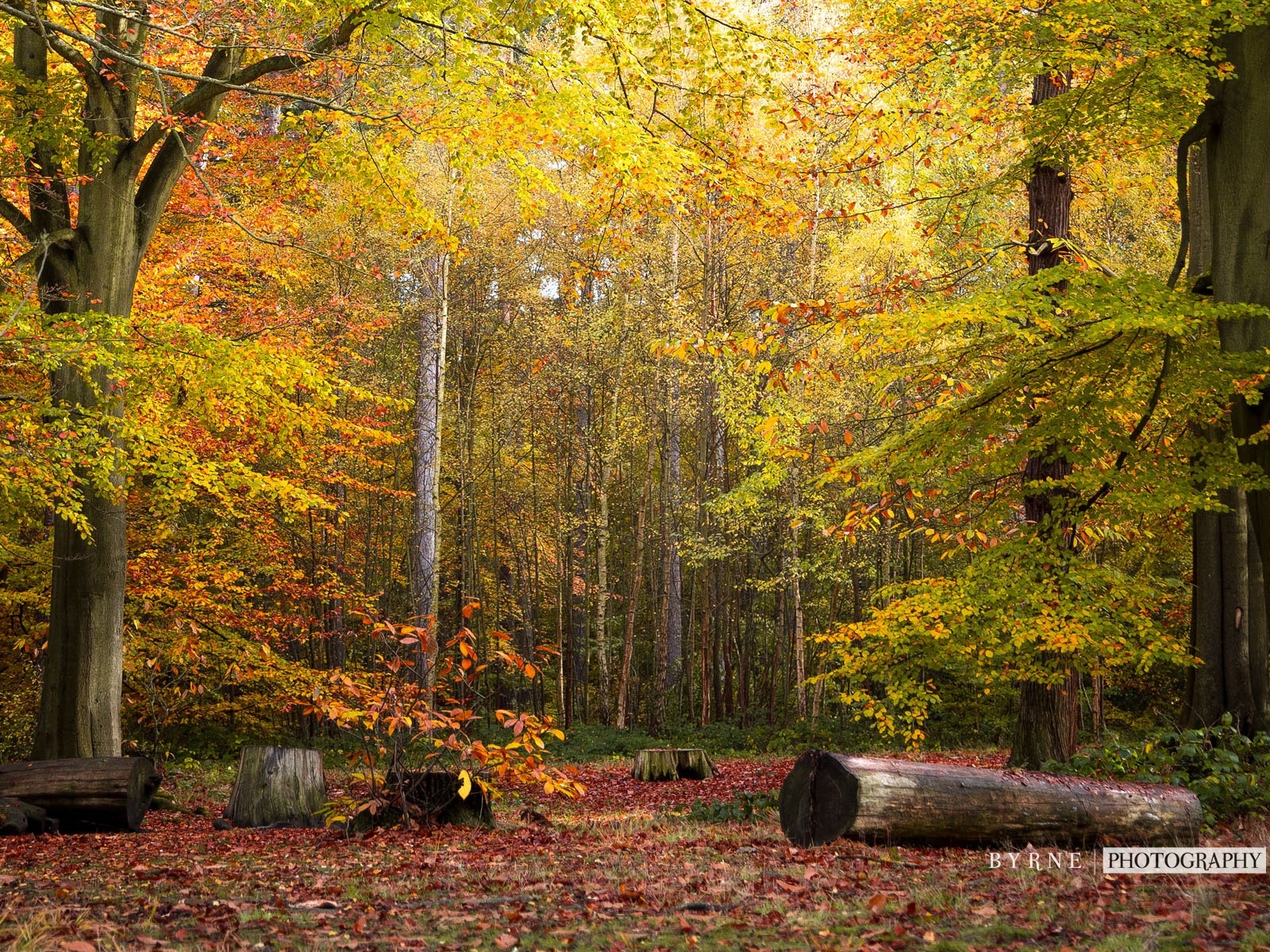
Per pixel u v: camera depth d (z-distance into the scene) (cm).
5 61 1178
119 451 1038
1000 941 425
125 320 1027
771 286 2219
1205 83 903
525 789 1435
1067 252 1259
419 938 446
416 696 934
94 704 1144
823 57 1229
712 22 1065
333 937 447
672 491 2595
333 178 1130
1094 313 882
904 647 1078
